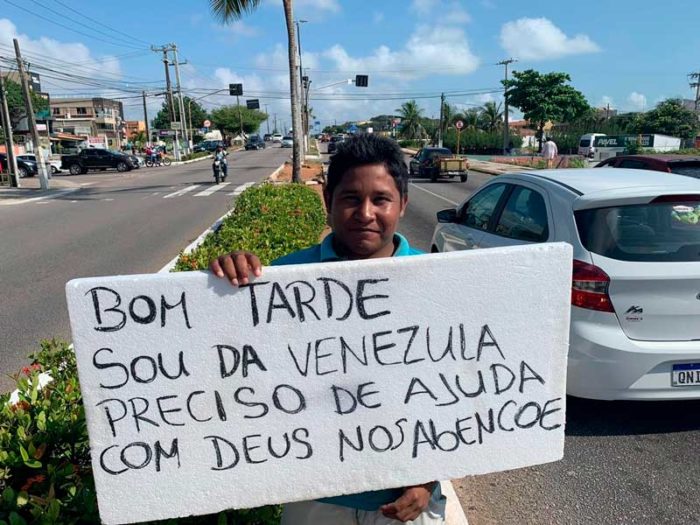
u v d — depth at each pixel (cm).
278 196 986
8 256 995
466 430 172
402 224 1266
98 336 155
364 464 170
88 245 1089
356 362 165
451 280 165
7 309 666
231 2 1619
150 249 1030
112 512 163
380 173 170
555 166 2875
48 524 178
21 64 2500
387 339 165
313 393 165
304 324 162
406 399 168
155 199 1933
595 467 335
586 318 346
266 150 7162
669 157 902
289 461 167
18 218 1535
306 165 3578
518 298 168
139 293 155
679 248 347
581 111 4800
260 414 164
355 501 175
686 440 359
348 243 175
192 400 160
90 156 3622
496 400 172
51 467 203
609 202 365
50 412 240
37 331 586
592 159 3238
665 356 337
